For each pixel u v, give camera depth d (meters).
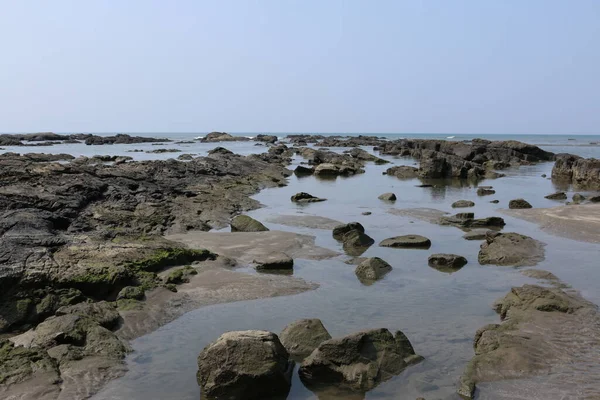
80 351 9.25
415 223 22.80
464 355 9.41
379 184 39.94
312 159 59.72
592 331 9.98
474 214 24.92
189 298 12.44
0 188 20.41
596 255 16.58
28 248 12.62
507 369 8.59
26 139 100.19
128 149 76.19
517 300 11.39
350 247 17.97
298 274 14.61
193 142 113.31
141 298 12.04
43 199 19.53
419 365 8.98
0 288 11.06
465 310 11.77
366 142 104.94
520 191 35.25
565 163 43.28
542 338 9.65
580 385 8.09
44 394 7.91
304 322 9.95
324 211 26.12
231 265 15.29
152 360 9.30
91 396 7.96
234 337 8.30
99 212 20.36
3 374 8.24
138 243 15.08
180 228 20.03
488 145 66.44
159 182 28.69
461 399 7.88
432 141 70.38
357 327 10.71
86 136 113.44
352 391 8.23
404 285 13.66
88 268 12.39
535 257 16.16
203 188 29.45
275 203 28.92
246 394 7.94
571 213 23.64
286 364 8.55
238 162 45.00
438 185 39.22
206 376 8.09
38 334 9.69
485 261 16.00
